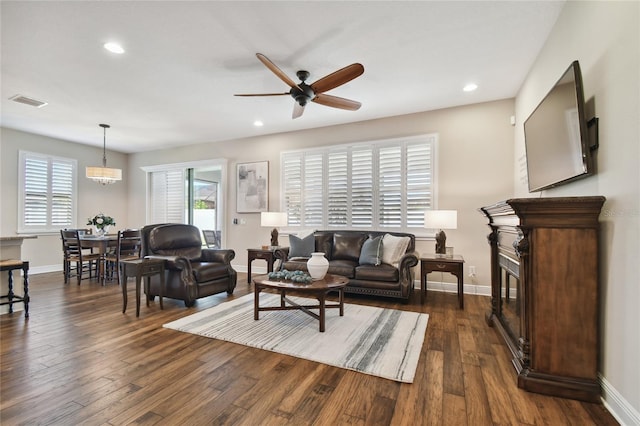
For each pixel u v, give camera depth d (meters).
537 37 2.69
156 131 5.62
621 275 1.59
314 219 5.36
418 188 4.58
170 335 2.72
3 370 2.08
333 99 3.26
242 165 6.07
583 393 1.74
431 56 3.00
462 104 4.29
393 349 2.43
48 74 3.34
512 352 2.19
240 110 4.49
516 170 3.95
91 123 5.12
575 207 1.77
